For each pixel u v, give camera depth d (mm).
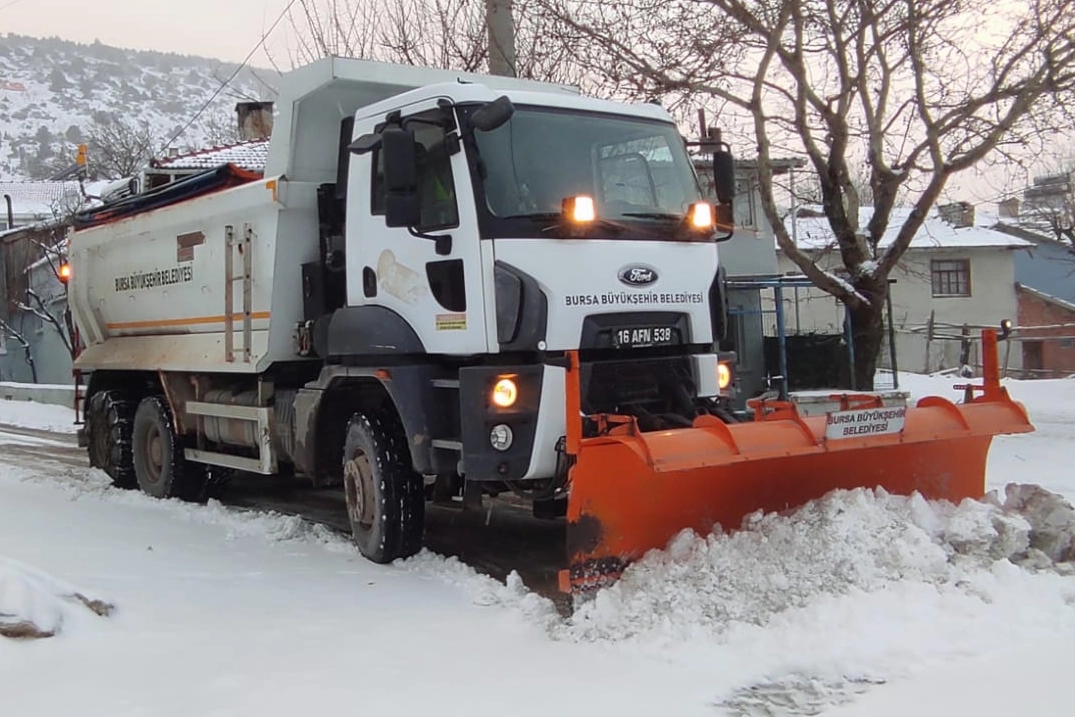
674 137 7375
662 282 6742
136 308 10781
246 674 4727
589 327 6398
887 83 14508
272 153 8242
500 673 4766
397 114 6852
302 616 5777
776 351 23797
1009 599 5293
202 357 9328
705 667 4750
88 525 8289
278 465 8570
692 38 14031
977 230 38594
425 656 5027
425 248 6723
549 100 6805
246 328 8508
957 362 37094
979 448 6730
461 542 8344
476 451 6211
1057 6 12914
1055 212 40156
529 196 6457
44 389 24062
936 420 6246
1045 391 19703
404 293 6910
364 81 7836
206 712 4254
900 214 37844
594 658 4949
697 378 6887
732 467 5781
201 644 5164
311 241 8148
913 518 5863
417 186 6723
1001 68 13609
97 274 11586
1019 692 4316
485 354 6426
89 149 52125
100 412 11648
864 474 6309
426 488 7801
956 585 5422
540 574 7266
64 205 31953
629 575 5539
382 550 7145
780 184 16328
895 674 4602
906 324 36594
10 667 4684
